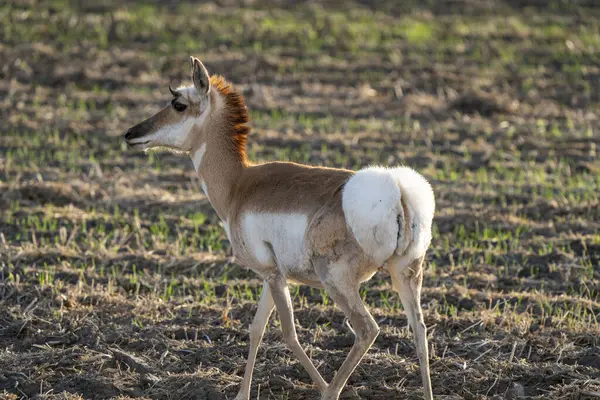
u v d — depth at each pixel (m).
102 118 33.81
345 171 14.32
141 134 15.77
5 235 23.62
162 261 21.97
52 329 18.17
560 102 36.81
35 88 36.94
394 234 13.23
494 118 34.78
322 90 37.72
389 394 15.33
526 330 17.89
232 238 15.20
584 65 41.03
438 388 15.49
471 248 22.97
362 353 13.60
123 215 25.19
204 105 15.60
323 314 18.89
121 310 19.17
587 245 22.97
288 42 43.50
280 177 14.67
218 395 15.41
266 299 15.14
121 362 16.58
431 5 50.38
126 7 47.62
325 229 13.62
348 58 41.72
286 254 14.20
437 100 36.78
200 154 15.70
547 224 24.61
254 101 35.94
